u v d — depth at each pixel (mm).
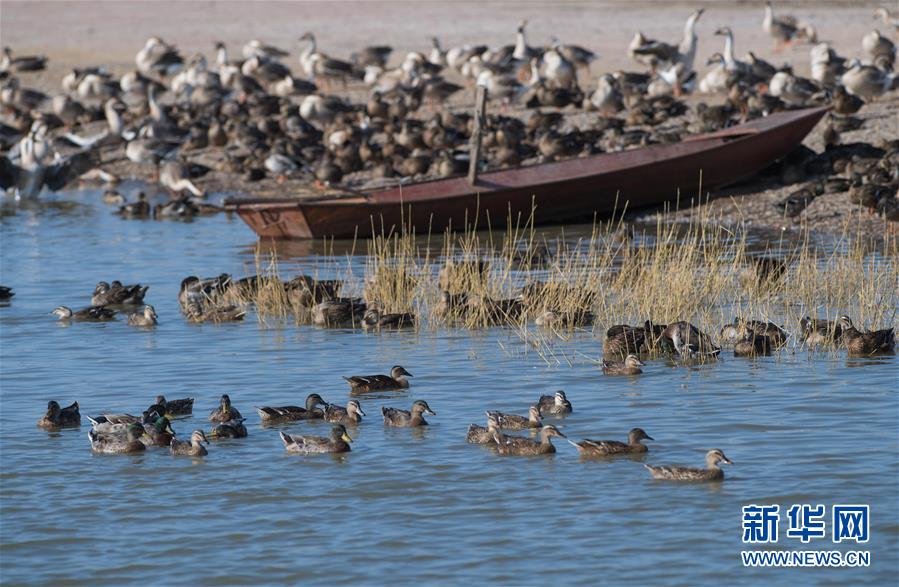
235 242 39969
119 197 49656
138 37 94500
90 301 31469
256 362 24953
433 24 93188
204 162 54844
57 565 15773
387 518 16828
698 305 27719
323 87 69875
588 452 18766
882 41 59656
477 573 15195
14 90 66562
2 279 34531
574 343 25703
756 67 56594
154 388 23188
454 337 26703
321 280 31359
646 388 22188
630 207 41469
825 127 48594
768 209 40312
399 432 20312
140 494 17922
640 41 66188
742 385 22141
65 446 20016
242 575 15375
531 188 39406
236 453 19516
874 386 21766
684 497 17188
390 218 38750
